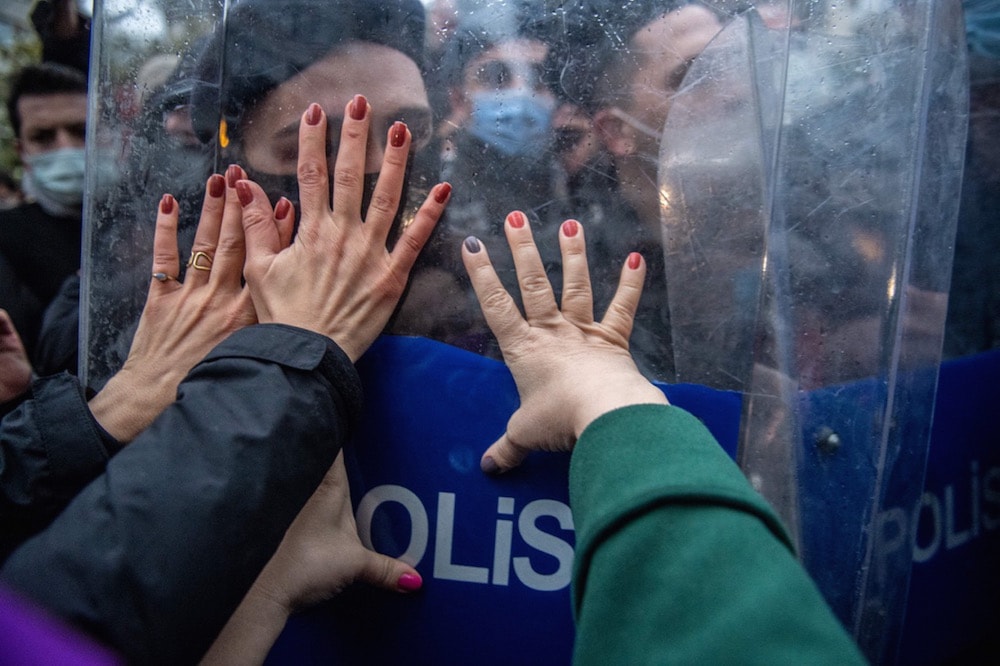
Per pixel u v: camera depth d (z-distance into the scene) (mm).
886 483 877
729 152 874
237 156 912
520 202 882
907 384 891
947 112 906
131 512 684
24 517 892
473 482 895
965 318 1116
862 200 865
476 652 901
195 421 734
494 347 892
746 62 870
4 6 2035
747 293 873
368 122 871
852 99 868
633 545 561
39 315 1702
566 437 795
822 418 875
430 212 873
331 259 843
